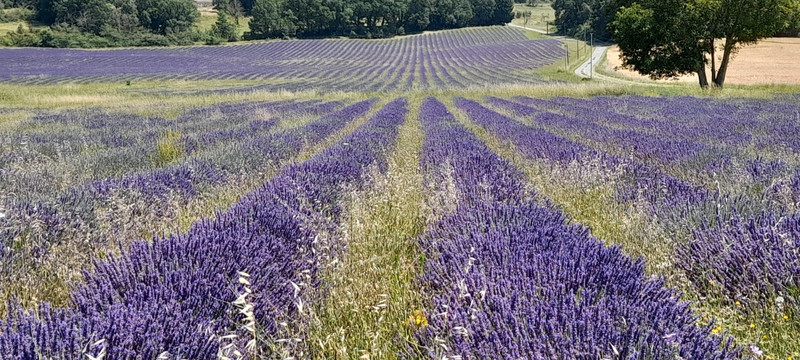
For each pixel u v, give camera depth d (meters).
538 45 100.50
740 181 5.70
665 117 14.73
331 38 118.44
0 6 124.19
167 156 8.63
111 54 85.00
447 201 4.70
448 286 2.88
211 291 2.61
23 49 86.75
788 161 7.28
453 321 2.28
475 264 3.09
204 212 5.08
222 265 2.92
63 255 3.59
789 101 18.92
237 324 2.35
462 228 3.88
